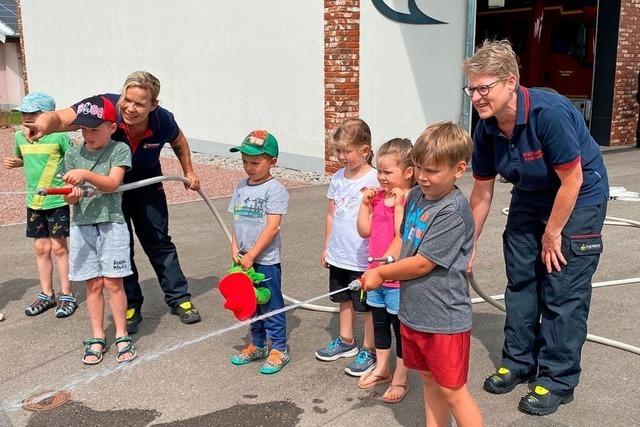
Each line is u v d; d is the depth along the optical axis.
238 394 3.61
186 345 4.27
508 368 3.65
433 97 11.27
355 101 10.27
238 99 12.27
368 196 3.53
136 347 4.23
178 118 14.01
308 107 10.79
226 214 8.18
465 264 2.73
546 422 3.29
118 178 3.83
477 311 4.84
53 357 4.09
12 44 24.28
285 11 10.89
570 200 3.18
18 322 4.66
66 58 17.69
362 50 10.21
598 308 4.89
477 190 3.68
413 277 2.73
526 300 3.63
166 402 3.53
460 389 2.79
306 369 3.91
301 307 4.96
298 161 11.19
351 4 9.94
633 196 9.06
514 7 15.03
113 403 3.52
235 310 3.53
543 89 3.36
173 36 13.64
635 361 3.98
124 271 3.99
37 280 5.60
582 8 14.20
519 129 3.24
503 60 3.09
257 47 11.60
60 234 4.71
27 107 4.47
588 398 3.54
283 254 6.42
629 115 14.66
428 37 10.97
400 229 3.10
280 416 3.37
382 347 3.62
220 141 12.97
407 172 3.36
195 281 5.63
